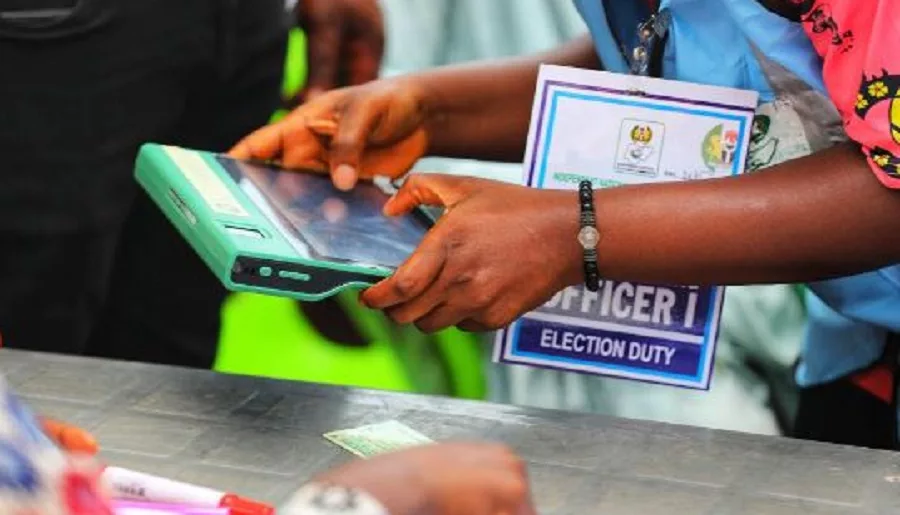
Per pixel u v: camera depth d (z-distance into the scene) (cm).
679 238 211
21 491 95
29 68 303
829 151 213
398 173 262
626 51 252
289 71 348
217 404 208
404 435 200
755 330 350
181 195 219
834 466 195
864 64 201
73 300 327
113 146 314
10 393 104
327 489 103
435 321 217
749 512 182
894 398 268
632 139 227
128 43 307
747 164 230
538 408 211
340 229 219
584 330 228
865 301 246
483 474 106
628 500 184
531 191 217
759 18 218
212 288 355
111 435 197
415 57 349
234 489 184
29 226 315
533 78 275
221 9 317
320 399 211
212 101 333
